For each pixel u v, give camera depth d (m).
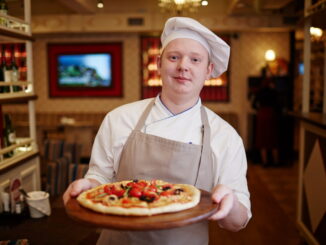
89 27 6.90
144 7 6.71
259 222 3.85
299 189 3.45
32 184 2.62
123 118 1.35
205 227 1.31
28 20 2.61
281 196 4.73
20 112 7.54
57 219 2.05
